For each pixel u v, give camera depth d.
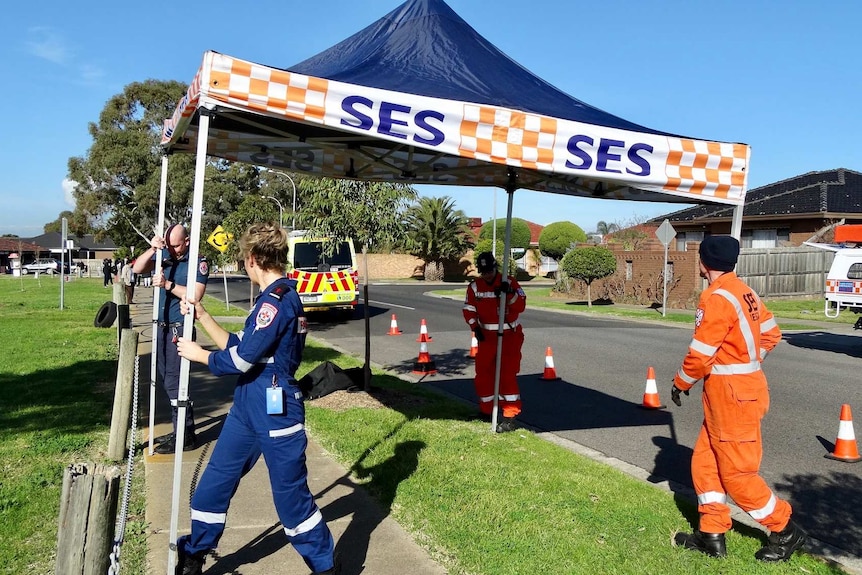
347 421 6.86
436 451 5.84
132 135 40.97
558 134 4.38
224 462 3.36
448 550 3.98
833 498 5.25
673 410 8.18
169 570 3.39
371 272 53.19
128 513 4.41
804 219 26.44
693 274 23.12
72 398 7.81
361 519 4.43
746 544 4.17
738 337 3.82
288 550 3.98
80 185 42.91
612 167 4.54
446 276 51.50
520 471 5.37
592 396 8.98
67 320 17.36
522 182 7.25
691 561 3.89
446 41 5.52
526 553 3.93
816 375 10.70
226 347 3.37
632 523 4.41
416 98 4.02
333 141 5.51
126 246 41.81
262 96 3.62
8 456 5.62
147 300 25.59
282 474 3.28
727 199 4.88
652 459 6.20
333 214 8.10
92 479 2.54
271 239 3.36
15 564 3.72
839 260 14.65
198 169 3.49
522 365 11.52
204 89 3.49
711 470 4.02
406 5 6.09
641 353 12.95
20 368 9.77
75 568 2.53
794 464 6.11
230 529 4.26
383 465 5.45
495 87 4.87
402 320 19.27
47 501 4.63
